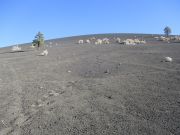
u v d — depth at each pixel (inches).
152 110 471.5
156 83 631.2
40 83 723.4
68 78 773.3
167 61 935.0
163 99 520.1
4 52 1878.7
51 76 813.9
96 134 400.2
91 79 730.8
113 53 1278.3
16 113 504.7
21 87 692.1
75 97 576.1
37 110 515.2
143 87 608.1
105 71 828.0
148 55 1123.9
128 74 753.0
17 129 437.1
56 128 429.7
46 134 412.2
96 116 465.4
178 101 502.0
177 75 689.0
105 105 514.3
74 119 459.8
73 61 1093.1
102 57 1152.2
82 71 860.0
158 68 811.4
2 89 681.6
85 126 429.4
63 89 646.5
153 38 2514.8
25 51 1777.8
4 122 467.5
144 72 764.6
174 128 398.6
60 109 510.6
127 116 456.1
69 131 416.5
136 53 1221.1
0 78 827.4
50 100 568.4
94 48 1585.9
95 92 599.2
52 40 3452.3
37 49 1872.5
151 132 393.1
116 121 439.2
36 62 1139.3
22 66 1051.9
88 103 532.4
